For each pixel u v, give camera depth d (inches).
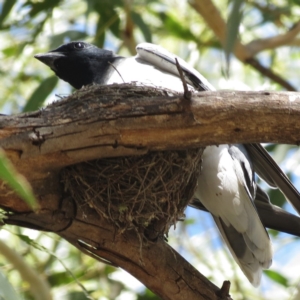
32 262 343.3
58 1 355.3
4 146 198.7
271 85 405.4
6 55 390.6
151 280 236.7
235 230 277.7
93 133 199.8
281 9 396.5
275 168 264.2
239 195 271.7
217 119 196.9
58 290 334.6
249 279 271.4
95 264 350.9
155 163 227.8
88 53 330.6
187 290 236.1
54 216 223.1
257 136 198.4
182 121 197.8
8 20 375.2
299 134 195.9
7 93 392.8
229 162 272.2
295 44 379.6
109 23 358.9
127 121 199.2
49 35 385.4
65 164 207.6
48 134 200.2
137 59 302.7
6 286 161.2
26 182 198.1
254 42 381.1
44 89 336.2
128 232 232.4
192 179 245.8
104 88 228.4
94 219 227.3
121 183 225.6
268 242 272.2
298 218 271.1
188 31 405.7
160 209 231.1
